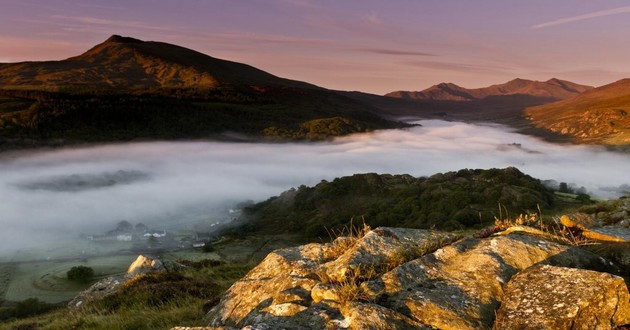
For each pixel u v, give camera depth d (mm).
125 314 13133
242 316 8141
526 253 7621
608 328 5301
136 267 21641
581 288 5719
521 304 5945
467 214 117000
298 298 7359
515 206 126438
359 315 5879
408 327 5859
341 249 9727
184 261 26609
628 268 7602
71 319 14258
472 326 5879
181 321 10641
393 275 7098
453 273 7262
